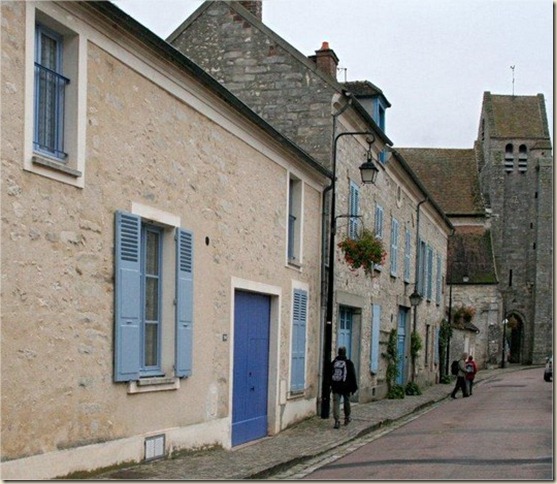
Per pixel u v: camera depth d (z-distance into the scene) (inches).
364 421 623.8
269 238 523.8
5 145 260.7
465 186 2261.3
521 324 2659.9
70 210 298.8
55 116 300.2
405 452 461.7
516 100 2701.8
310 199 618.5
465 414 735.7
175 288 381.4
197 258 411.8
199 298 414.6
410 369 1053.8
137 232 343.9
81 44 306.7
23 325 269.9
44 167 281.4
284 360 556.1
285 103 669.3
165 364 379.9
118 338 327.3
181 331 384.5
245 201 480.4
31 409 273.7
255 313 512.4
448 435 545.3
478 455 437.1
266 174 517.7
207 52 694.5
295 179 585.3
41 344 280.1
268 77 677.3
